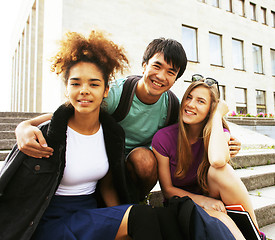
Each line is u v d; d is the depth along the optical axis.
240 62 13.08
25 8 13.88
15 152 1.14
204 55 11.28
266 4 14.46
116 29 8.24
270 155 3.41
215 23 11.91
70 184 1.26
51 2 8.47
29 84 11.80
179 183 1.67
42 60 10.28
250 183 2.44
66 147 1.24
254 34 13.62
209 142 1.49
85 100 1.17
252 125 7.87
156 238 0.97
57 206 1.22
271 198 2.16
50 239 1.04
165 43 1.61
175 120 1.88
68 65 1.19
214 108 1.61
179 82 10.26
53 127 1.17
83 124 1.27
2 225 1.02
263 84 13.70
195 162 1.64
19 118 4.62
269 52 14.24
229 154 1.47
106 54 1.24
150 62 1.63
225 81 12.07
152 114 1.82
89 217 1.08
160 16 9.45
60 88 6.75
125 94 1.71
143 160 1.58
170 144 1.63
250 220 1.23
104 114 1.40
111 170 1.44
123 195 1.50
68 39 1.22
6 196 1.07
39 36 10.44
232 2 12.87
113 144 1.38
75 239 0.98
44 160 1.13
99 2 7.89
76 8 7.39
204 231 1.03
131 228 1.02
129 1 8.62
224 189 1.39
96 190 1.51
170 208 1.15
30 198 1.08
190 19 10.83
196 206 1.10
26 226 1.04
